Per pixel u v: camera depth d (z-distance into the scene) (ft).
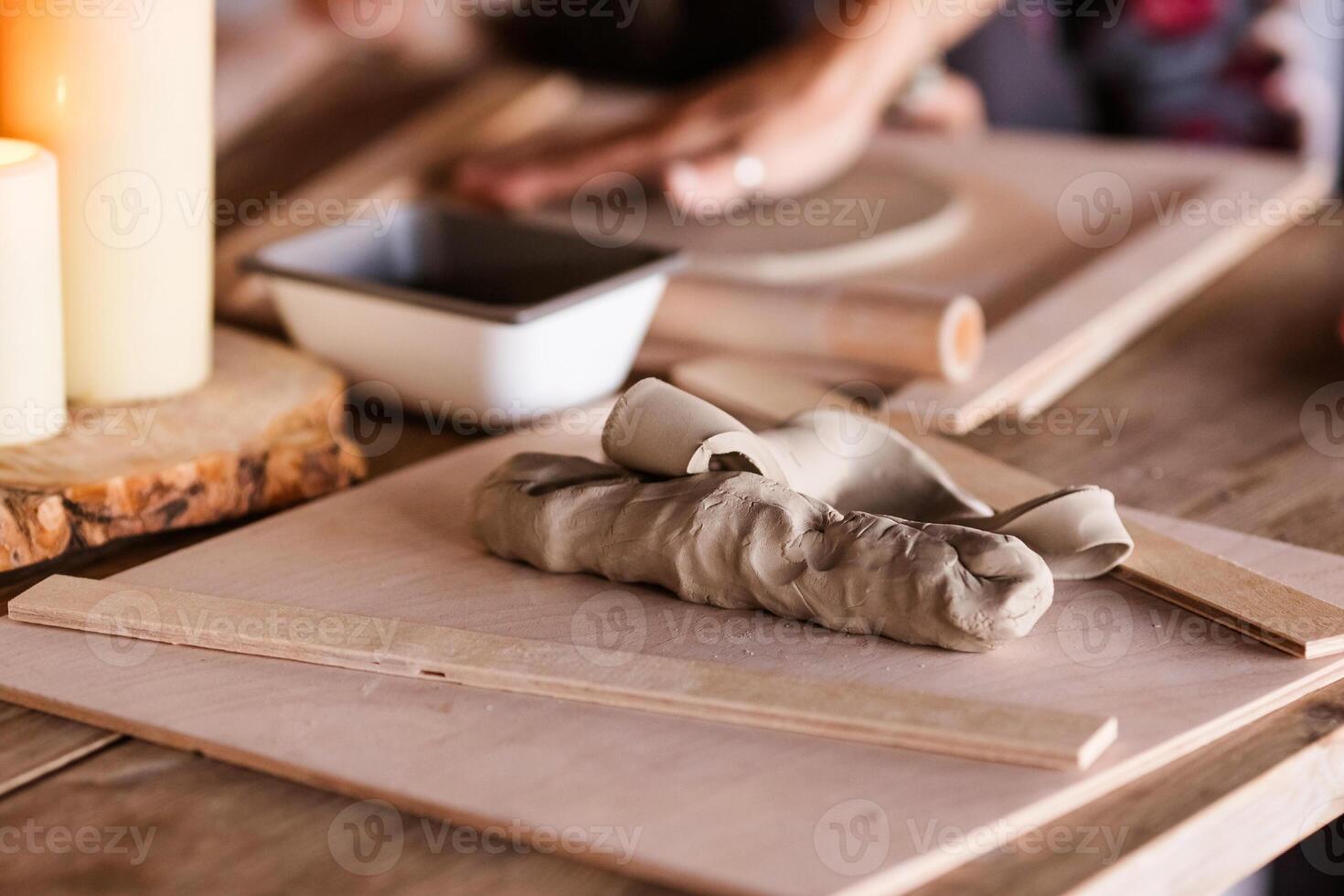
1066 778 2.86
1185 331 4.11
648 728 2.93
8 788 2.88
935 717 2.90
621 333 3.64
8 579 3.24
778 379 3.72
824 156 4.45
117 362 3.46
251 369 3.61
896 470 3.28
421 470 3.47
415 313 3.54
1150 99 5.74
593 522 3.15
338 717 2.94
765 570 3.08
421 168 4.56
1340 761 2.98
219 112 4.91
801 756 2.89
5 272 3.27
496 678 2.98
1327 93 5.59
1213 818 2.86
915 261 4.25
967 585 3.01
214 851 2.81
